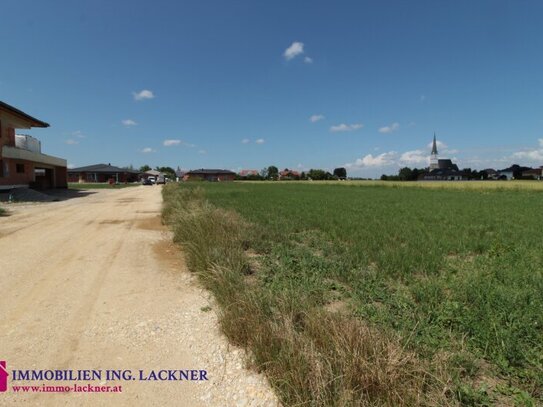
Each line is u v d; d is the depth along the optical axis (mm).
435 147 146000
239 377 3359
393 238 9234
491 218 13609
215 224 9281
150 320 4676
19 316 4781
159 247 9258
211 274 5965
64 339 4148
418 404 2652
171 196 23484
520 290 4930
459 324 4117
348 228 10875
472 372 3262
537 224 11805
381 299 5078
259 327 3711
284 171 152500
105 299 5445
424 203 21547
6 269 7031
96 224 13484
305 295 4895
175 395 3158
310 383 2826
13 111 28875
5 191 28875
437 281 5527
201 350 3893
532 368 3262
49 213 17188
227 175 141875
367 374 2805
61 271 6930
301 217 13789
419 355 3398
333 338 3346
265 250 8219
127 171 101188
